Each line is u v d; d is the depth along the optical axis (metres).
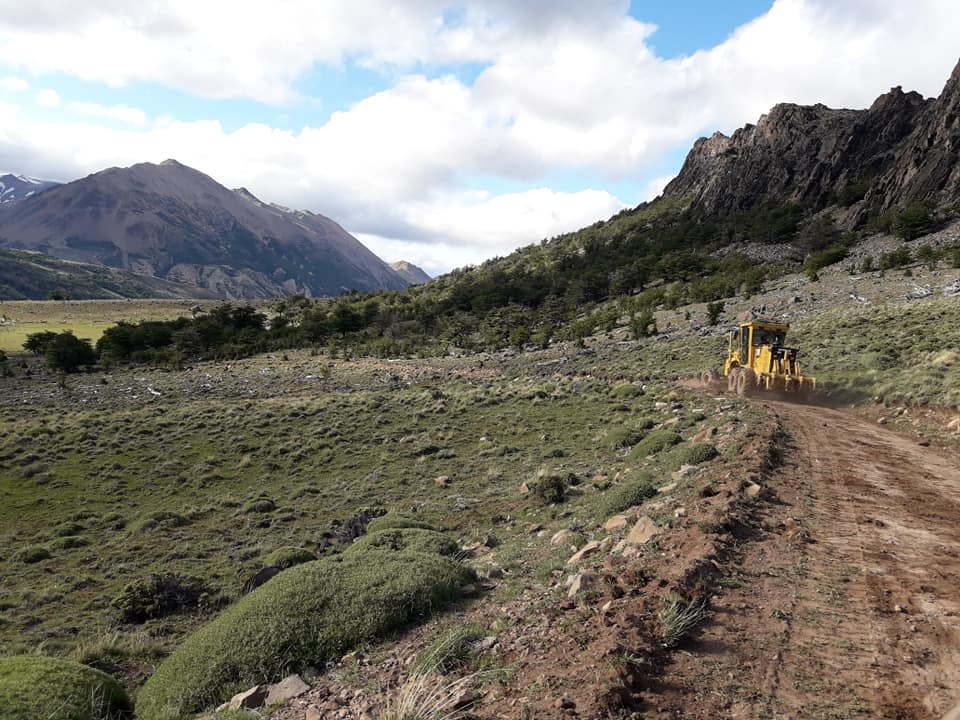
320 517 17.06
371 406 32.97
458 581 7.32
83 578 13.10
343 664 5.57
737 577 6.20
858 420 19.09
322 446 26.00
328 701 4.79
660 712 3.84
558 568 7.65
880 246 91.88
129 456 25.42
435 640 5.48
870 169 133.12
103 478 22.73
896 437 15.84
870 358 27.84
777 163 152.25
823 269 80.12
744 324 27.08
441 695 4.27
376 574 6.96
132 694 7.17
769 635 4.98
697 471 11.55
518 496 15.60
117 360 78.12
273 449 25.61
